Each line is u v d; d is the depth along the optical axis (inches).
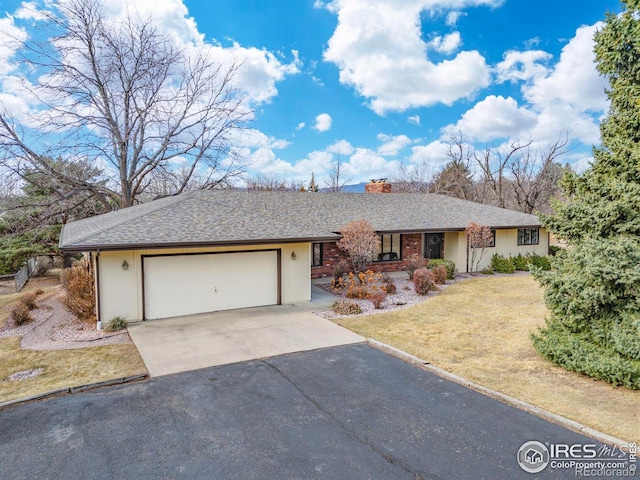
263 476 171.0
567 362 281.6
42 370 304.3
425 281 591.2
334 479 168.7
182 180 1144.8
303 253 544.4
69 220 975.0
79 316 454.3
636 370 245.3
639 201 295.6
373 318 460.1
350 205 782.5
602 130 353.1
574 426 210.5
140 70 999.6
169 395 257.1
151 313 455.8
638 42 318.3
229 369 303.6
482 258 808.9
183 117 1076.5
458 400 246.7
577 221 317.7
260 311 492.7
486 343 364.8
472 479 167.5
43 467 179.5
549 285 308.7
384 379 282.5
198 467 178.4
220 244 446.6
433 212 823.7
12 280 872.3
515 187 1433.3
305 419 223.1
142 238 419.2
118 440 202.2
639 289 267.1
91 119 936.9
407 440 199.9
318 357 331.0
